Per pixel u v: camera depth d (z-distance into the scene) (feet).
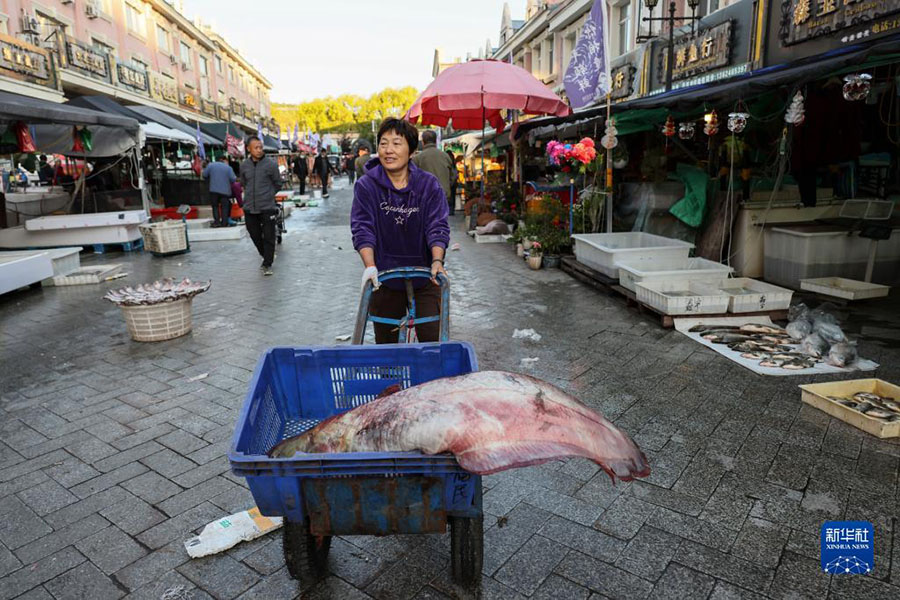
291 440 6.45
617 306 20.51
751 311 17.70
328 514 5.95
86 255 36.42
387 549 8.05
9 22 50.37
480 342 16.99
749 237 23.16
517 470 9.99
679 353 15.40
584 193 29.32
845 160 20.47
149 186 55.98
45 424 12.12
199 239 42.16
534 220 31.17
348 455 5.48
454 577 7.22
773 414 11.62
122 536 8.41
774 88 17.28
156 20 87.86
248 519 8.61
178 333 17.97
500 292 23.45
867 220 21.07
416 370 8.16
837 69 15.35
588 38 25.08
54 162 61.16
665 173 28.53
